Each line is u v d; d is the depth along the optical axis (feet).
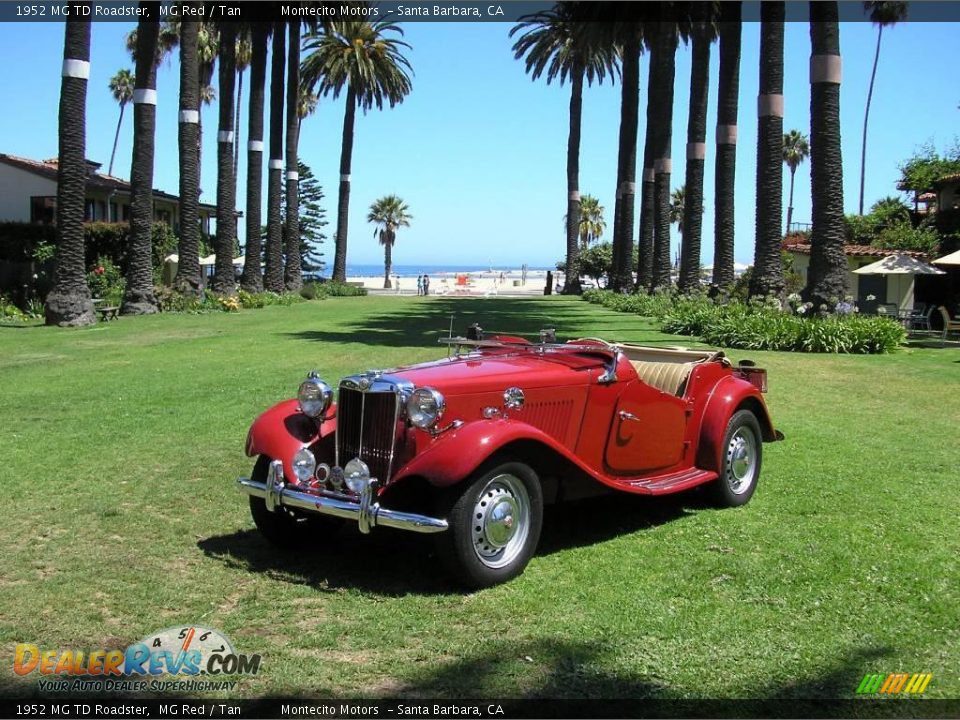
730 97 93.76
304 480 17.65
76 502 22.53
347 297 164.96
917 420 34.42
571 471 18.34
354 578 17.42
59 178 77.20
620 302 114.01
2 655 13.91
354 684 12.89
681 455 22.06
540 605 15.85
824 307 63.82
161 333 71.46
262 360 51.96
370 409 17.58
